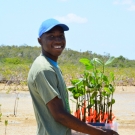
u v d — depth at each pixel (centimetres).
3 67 3344
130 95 1986
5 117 1119
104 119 461
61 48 372
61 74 369
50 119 357
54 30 369
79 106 468
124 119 1134
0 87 2191
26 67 3297
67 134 359
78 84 471
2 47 5581
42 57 365
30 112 1241
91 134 358
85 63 475
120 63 4659
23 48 5566
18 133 883
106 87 471
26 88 2145
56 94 351
